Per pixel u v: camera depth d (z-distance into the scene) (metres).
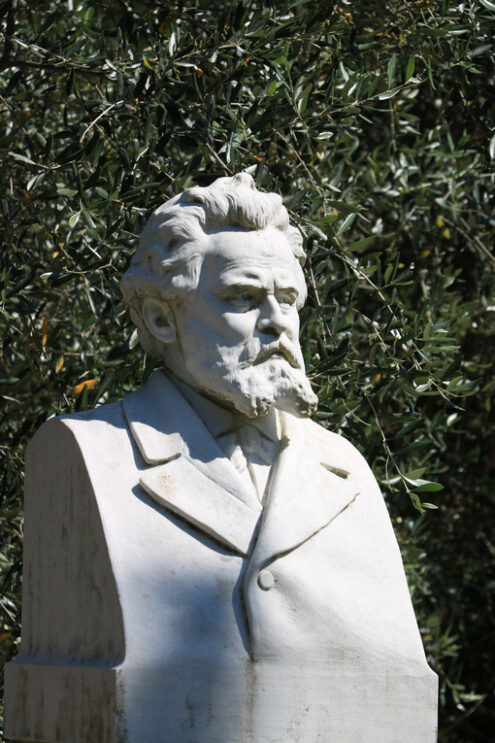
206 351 4.01
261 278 4.00
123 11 5.79
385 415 5.73
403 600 4.03
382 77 6.35
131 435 4.02
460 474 8.33
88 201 5.84
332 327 5.64
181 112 5.81
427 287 7.50
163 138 5.56
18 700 4.10
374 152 7.21
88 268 5.41
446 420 7.40
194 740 3.62
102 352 6.21
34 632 4.14
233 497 3.91
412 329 5.54
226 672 3.68
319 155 6.49
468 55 5.92
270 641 3.73
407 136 7.82
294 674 3.74
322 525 3.98
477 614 9.04
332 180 6.26
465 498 8.55
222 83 5.65
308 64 5.92
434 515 8.48
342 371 5.53
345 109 5.72
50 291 6.20
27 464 4.24
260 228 4.09
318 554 3.94
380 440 5.81
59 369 5.77
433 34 5.77
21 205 5.98
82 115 6.57
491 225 7.53
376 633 3.90
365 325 6.55
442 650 7.82
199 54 5.66
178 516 3.86
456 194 7.38
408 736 3.88
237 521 3.87
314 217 6.35
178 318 4.10
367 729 3.83
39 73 6.21
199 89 5.57
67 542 3.96
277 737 3.70
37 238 6.26
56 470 4.05
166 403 4.07
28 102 6.40
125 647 3.62
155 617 3.68
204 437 4.00
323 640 3.80
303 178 6.32
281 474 4.00
